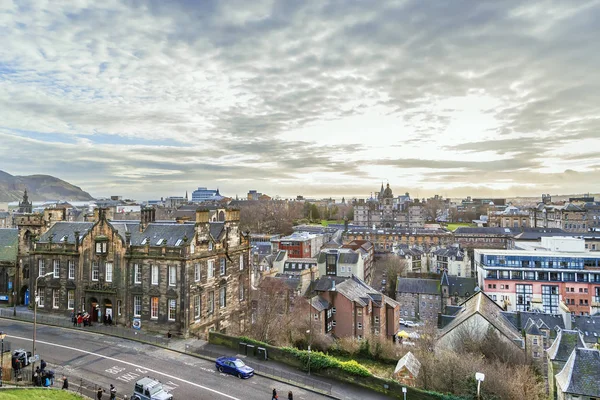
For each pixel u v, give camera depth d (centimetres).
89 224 7038
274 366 4922
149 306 5925
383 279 15538
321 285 8950
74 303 6475
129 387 4106
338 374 4722
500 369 5494
